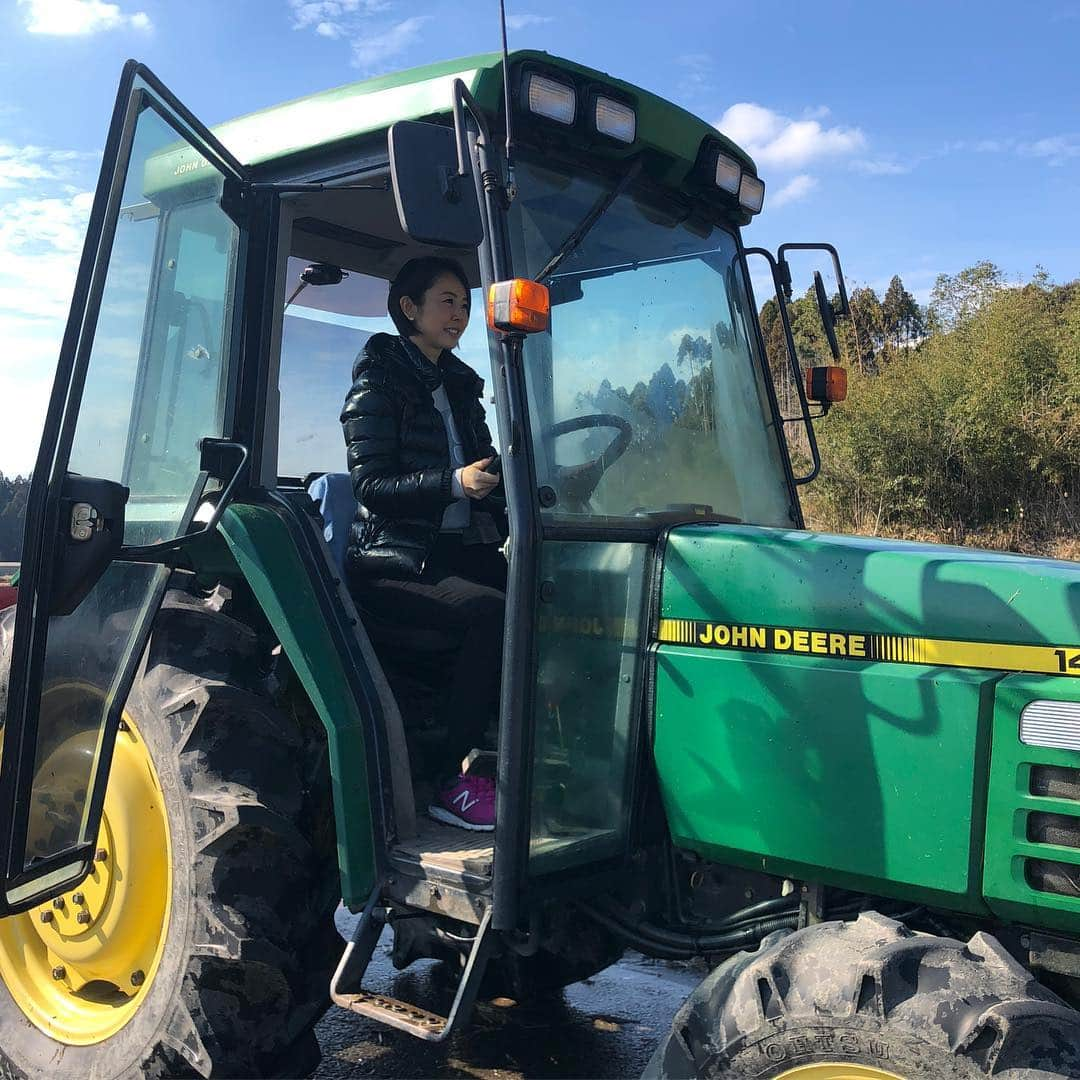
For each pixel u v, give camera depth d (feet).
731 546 8.28
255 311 9.63
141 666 9.55
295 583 9.07
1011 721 6.86
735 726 7.96
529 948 8.19
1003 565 7.30
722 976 7.14
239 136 9.90
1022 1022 5.88
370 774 8.70
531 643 7.88
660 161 9.73
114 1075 9.09
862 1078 6.31
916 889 7.16
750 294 11.21
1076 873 6.63
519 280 7.50
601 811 8.52
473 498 9.40
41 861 7.86
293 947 8.88
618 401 9.17
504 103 7.98
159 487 9.57
